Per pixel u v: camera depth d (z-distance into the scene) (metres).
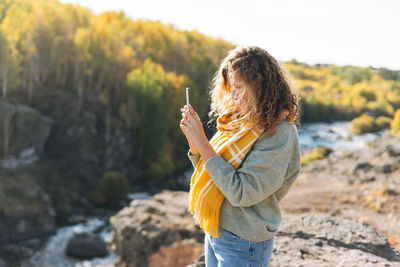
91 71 56.62
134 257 13.40
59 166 46.94
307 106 74.44
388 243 4.16
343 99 76.75
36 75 52.53
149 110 52.72
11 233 31.69
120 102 56.84
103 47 61.06
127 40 73.75
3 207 33.66
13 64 49.00
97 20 77.94
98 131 52.00
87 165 48.78
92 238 27.55
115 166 50.75
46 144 48.66
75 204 40.56
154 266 12.08
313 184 13.80
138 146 54.09
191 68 72.25
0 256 26.77
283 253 3.99
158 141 53.22
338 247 4.11
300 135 62.22
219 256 1.84
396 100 71.94
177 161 57.09
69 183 44.81
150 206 14.89
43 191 40.09
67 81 56.72
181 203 15.51
